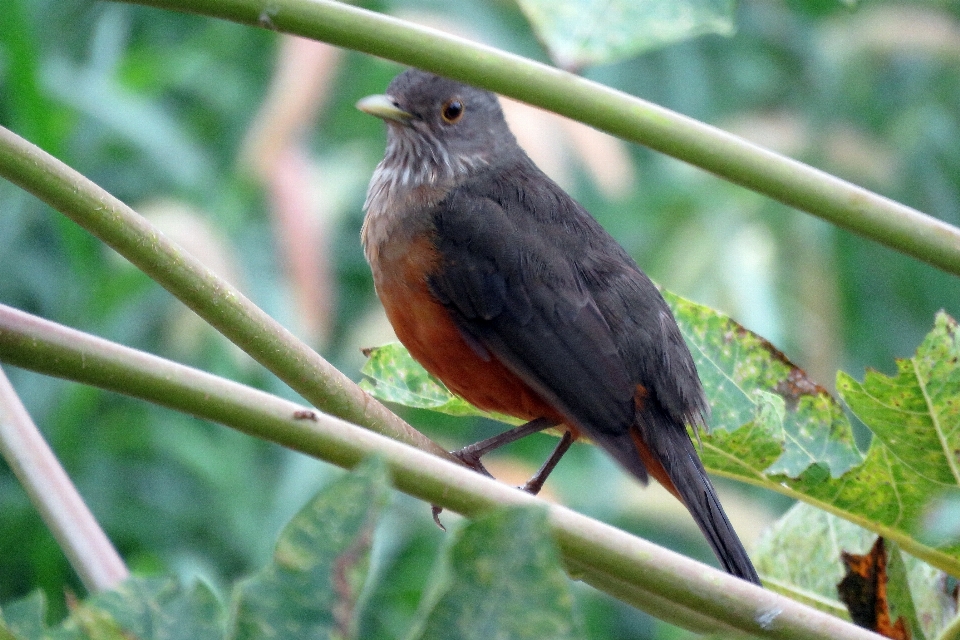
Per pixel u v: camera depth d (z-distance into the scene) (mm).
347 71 15258
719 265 13961
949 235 4426
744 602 3977
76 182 4430
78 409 12938
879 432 5715
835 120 15641
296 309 12219
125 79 13711
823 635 3947
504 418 8961
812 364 14078
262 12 4352
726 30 4418
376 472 3162
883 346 15141
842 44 15844
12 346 3883
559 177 12688
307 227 12109
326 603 3090
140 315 13766
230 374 13445
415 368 7629
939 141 15414
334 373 5184
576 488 13773
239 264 12672
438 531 13469
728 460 6230
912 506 5762
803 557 6859
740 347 6625
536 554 2994
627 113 4445
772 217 14719
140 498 13555
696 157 4461
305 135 13797
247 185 13945
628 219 14867
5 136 4340
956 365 5547
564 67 4418
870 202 4461
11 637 3086
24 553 12609
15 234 13227
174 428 13586
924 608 6156
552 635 2953
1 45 11461
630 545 4000
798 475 5938
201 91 14891
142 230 4578
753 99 15836
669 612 4965
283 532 3125
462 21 14422
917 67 15969
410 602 12656
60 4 14820
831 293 14508
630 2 4480
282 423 3941
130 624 3291
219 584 12734
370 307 14383
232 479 13406
